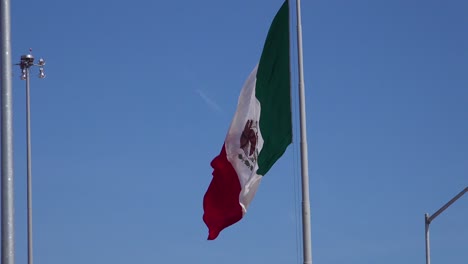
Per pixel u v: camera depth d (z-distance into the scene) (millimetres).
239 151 23422
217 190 23797
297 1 21781
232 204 23641
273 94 22516
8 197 14180
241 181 23422
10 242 14148
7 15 14445
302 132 21312
